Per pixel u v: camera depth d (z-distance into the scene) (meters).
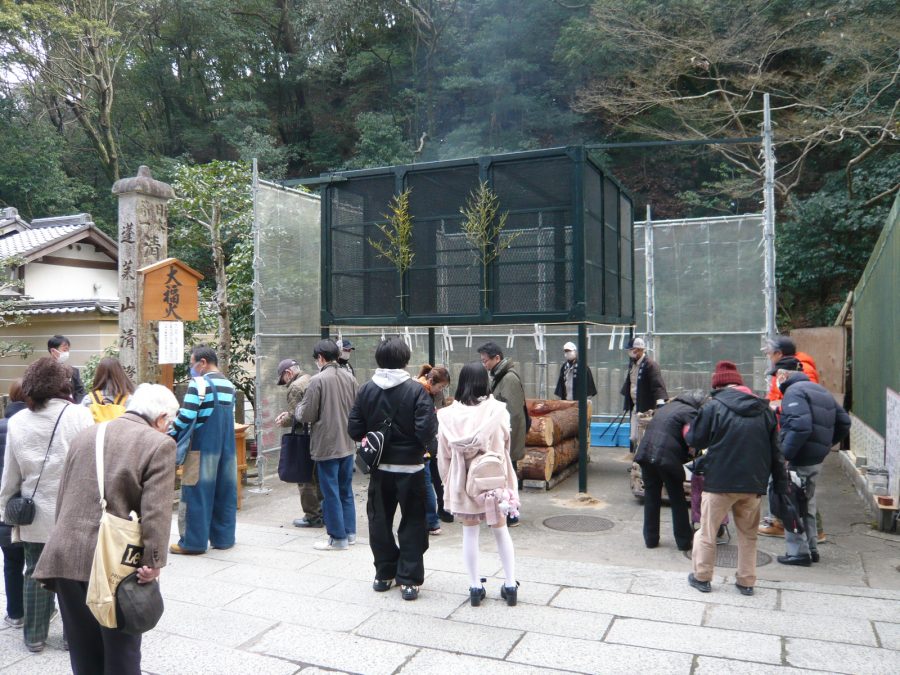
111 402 4.64
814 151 20.08
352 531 5.81
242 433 7.28
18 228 17.62
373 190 8.09
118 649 2.76
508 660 3.61
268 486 8.20
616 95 20.92
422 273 7.77
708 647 3.72
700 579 4.59
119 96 27.83
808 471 5.21
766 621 4.07
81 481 2.83
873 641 3.78
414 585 4.45
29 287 15.49
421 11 26.92
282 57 29.92
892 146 17.58
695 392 5.66
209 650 3.78
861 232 16.88
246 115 27.19
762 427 4.45
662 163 24.89
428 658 3.65
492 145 24.66
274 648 3.80
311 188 20.53
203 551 5.49
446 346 12.46
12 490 3.62
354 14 26.72
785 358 5.41
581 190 7.05
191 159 27.38
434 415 4.46
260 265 8.29
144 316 6.79
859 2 15.96
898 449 6.39
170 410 3.10
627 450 10.83
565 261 7.12
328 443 5.53
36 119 25.70
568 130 24.91
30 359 14.07
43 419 3.63
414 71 27.97
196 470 5.46
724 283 10.68
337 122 29.97
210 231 10.58
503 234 7.37
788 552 5.21
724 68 20.00
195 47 28.47
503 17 25.56
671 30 19.33
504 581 4.70
